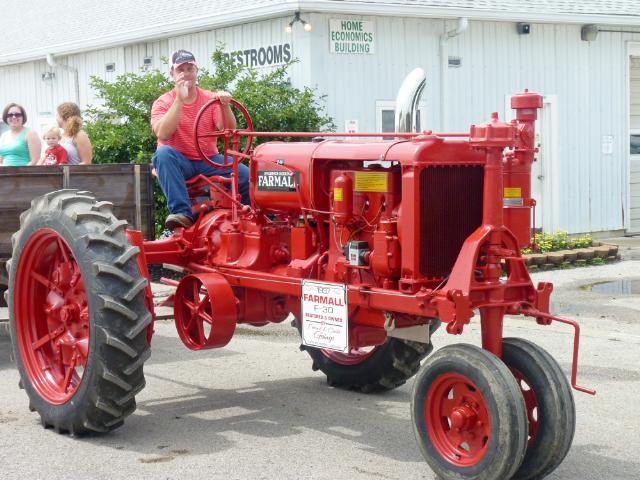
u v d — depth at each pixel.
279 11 12.55
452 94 13.99
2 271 6.77
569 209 15.26
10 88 19.95
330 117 12.79
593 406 6.09
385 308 4.93
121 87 12.47
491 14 13.84
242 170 6.63
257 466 5.00
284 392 6.56
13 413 6.02
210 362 7.43
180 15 14.73
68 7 20.31
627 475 4.86
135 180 7.15
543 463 4.60
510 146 4.63
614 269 12.22
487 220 4.66
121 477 4.83
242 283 5.93
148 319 5.32
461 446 4.65
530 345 4.72
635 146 16.20
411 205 4.79
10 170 6.70
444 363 4.56
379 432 5.62
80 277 5.59
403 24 13.43
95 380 5.26
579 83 15.24
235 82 13.45
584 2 15.23
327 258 5.53
